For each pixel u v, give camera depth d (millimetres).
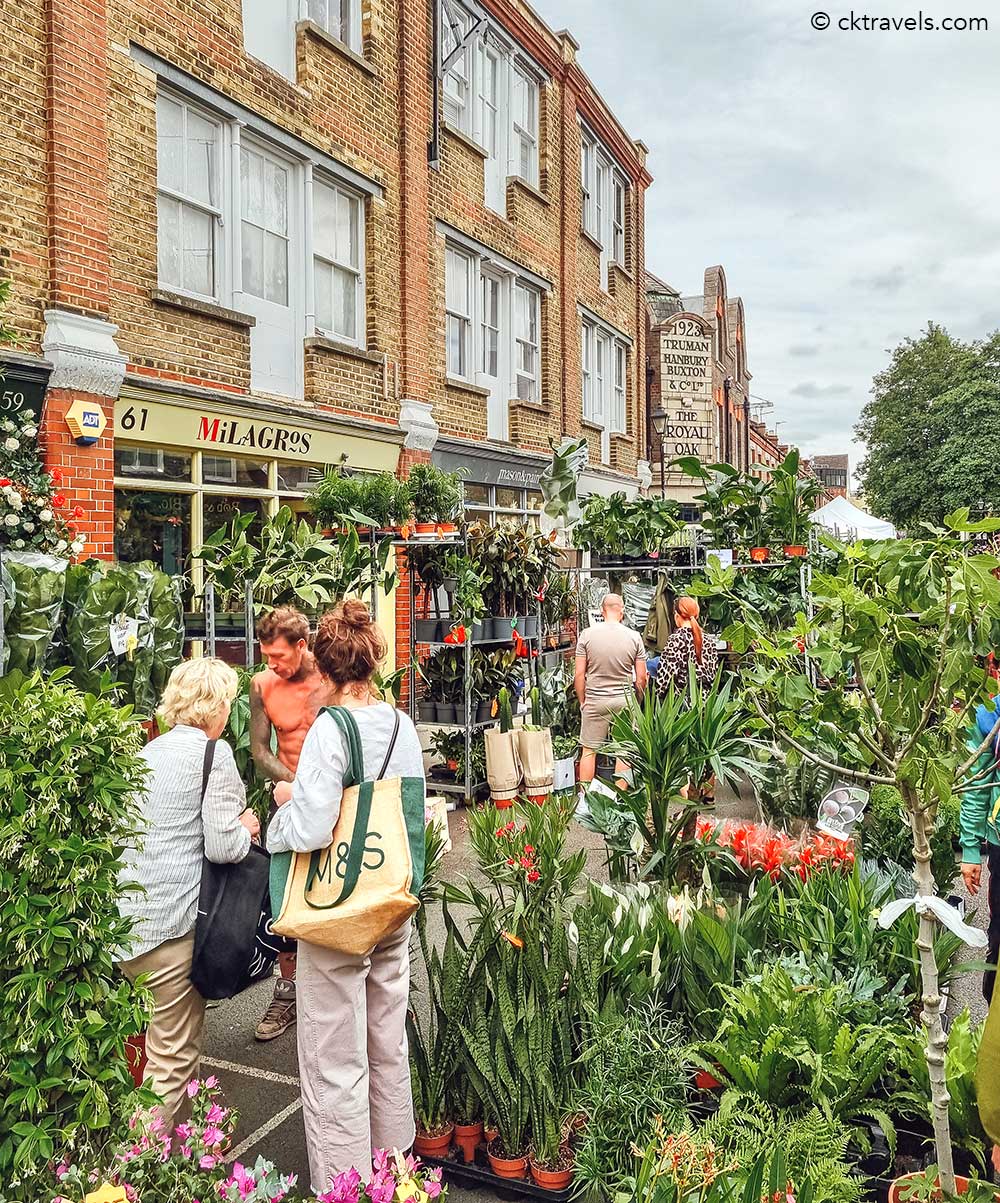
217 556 7016
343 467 9664
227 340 8516
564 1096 3234
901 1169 3086
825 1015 3102
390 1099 3117
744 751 5277
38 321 6781
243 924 3207
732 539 10844
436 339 12172
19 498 6008
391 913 2859
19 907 2355
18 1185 2287
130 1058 3201
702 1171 2477
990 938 4000
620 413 20484
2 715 2477
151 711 5602
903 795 2479
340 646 3113
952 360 34000
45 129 6824
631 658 8266
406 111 11195
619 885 4383
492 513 14023
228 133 8688
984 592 2180
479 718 8781
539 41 15164
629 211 20578
